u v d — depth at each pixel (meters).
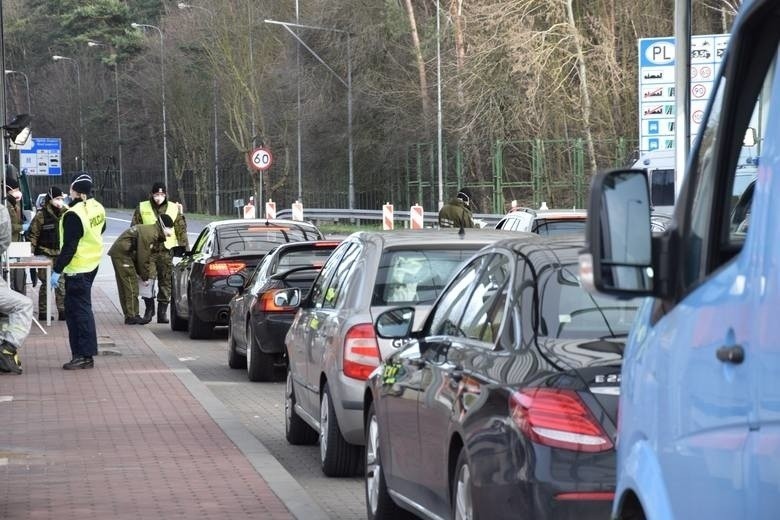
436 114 148.12
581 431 14.02
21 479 24.75
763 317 7.80
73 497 23.06
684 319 9.07
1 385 38.56
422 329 19.86
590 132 123.56
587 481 13.92
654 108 54.31
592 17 120.88
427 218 129.50
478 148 138.88
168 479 24.64
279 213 126.50
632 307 15.95
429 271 25.56
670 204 80.75
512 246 17.64
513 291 16.55
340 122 170.38
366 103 163.88
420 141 156.38
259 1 199.75
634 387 10.16
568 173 130.88
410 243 25.97
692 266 9.20
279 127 196.75
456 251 25.97
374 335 24.69
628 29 128.88
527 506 14.11
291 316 40.41
